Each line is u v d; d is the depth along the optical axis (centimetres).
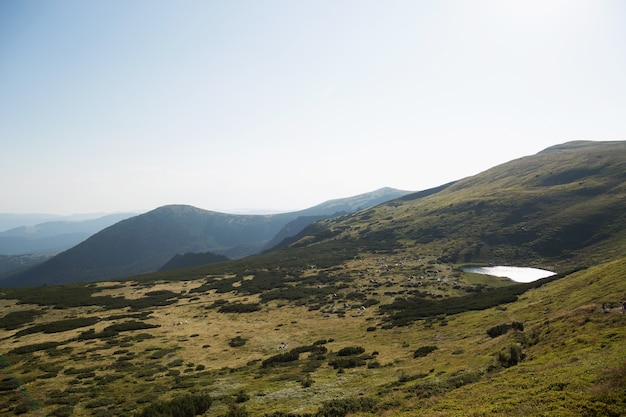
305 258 17075
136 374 4956
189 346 6456
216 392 4022
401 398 2739
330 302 9475
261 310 9150
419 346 5091
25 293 11731
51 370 5181
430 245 16850
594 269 6606
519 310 5512
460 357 3891
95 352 6131
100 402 3906
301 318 8181
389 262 14675
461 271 12588
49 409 3762
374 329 6681
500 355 3130
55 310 9725
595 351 2472
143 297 11369
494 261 14025
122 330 7638
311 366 4728
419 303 8431
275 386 4034
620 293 3709
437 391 2662
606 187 17750
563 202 17638
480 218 18525
